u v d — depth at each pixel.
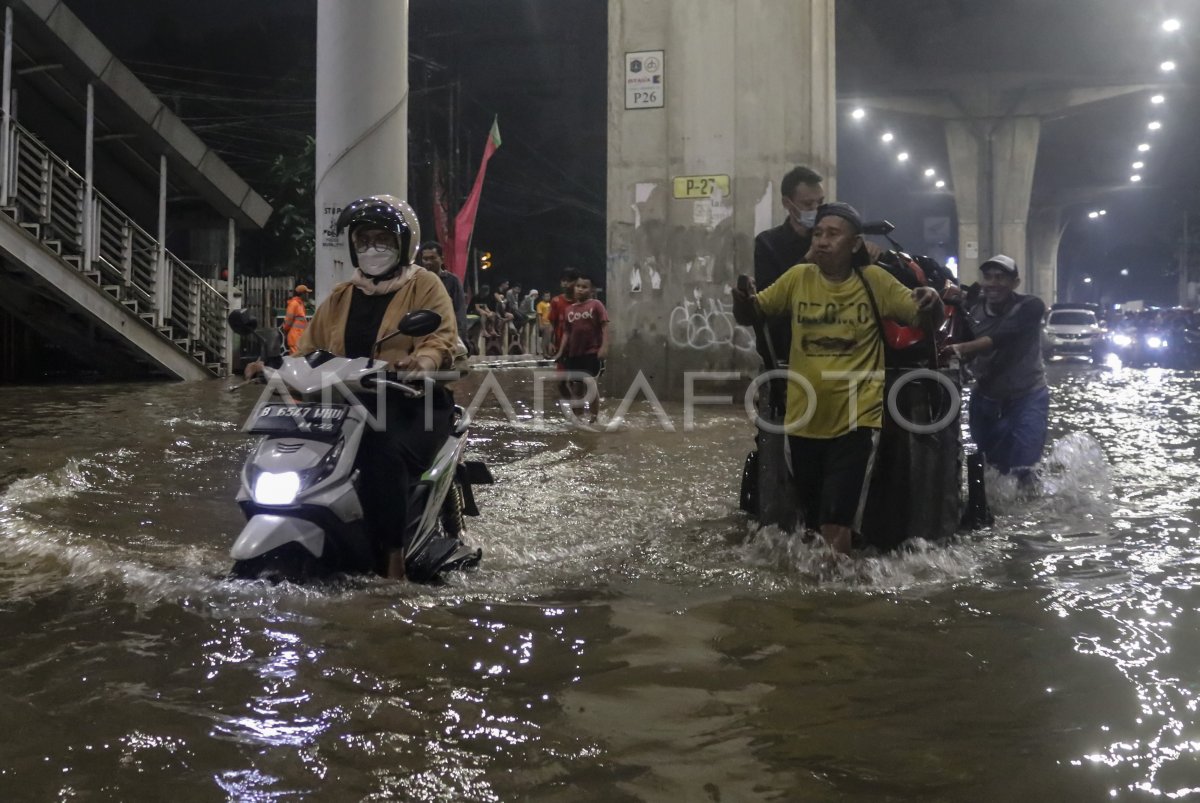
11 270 17.58
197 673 3.73
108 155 20.53
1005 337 7.68
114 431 10.54
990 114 50.91
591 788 2.89
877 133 58.94
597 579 5.12
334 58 11.84
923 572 5.27
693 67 14.40
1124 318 40.66
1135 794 2.86
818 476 5.69
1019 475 7.69
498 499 7.18
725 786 2.91
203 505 6.86
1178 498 7.41
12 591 4.74
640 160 14.66
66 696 3.51
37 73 18.33
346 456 4.67
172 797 2.82
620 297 14.88
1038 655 4.00
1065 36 45.62
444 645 4.05
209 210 22.09
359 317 5.09
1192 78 48.34
